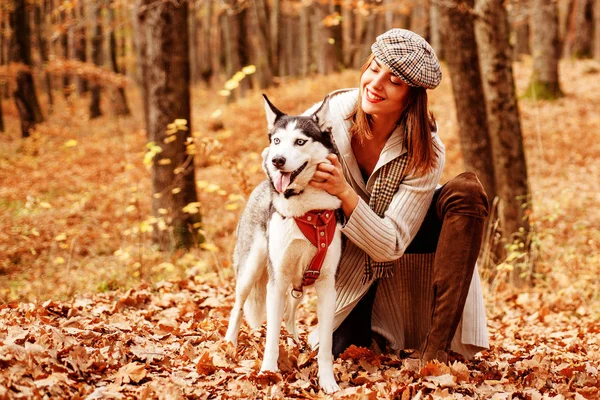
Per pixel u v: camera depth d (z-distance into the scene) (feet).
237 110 64.90
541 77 59.77
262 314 12.78
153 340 12.51
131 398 9.07
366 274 11.85
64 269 25.67
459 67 23.94
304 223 10.55
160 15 26.94
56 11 38.63
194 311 15.88
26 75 69.72
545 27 59.00
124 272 22.88
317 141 10.64
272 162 10.30
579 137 47.91
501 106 23.13
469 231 10.91
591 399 10.43
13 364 9.18
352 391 9.99
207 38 108.06
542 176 40.42
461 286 10.91
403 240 11.23
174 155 27.61
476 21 23.30
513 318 18.65
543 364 11.93
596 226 29.66
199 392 9.74
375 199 11.62
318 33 78.48
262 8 79.61
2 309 13.98
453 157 44.52
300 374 10.87
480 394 10.36
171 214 27.58
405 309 12.46
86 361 10.05
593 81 66.03
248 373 10.69
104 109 92.58
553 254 25.43
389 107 11.12
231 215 34.55
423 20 75.87
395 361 11.81
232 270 22.08
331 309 10.85
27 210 34.60
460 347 11.91
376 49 10.98
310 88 68.33
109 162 50.96
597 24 107.14
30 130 67.82
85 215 35.47
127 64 115.75
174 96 27.43
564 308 19.48
